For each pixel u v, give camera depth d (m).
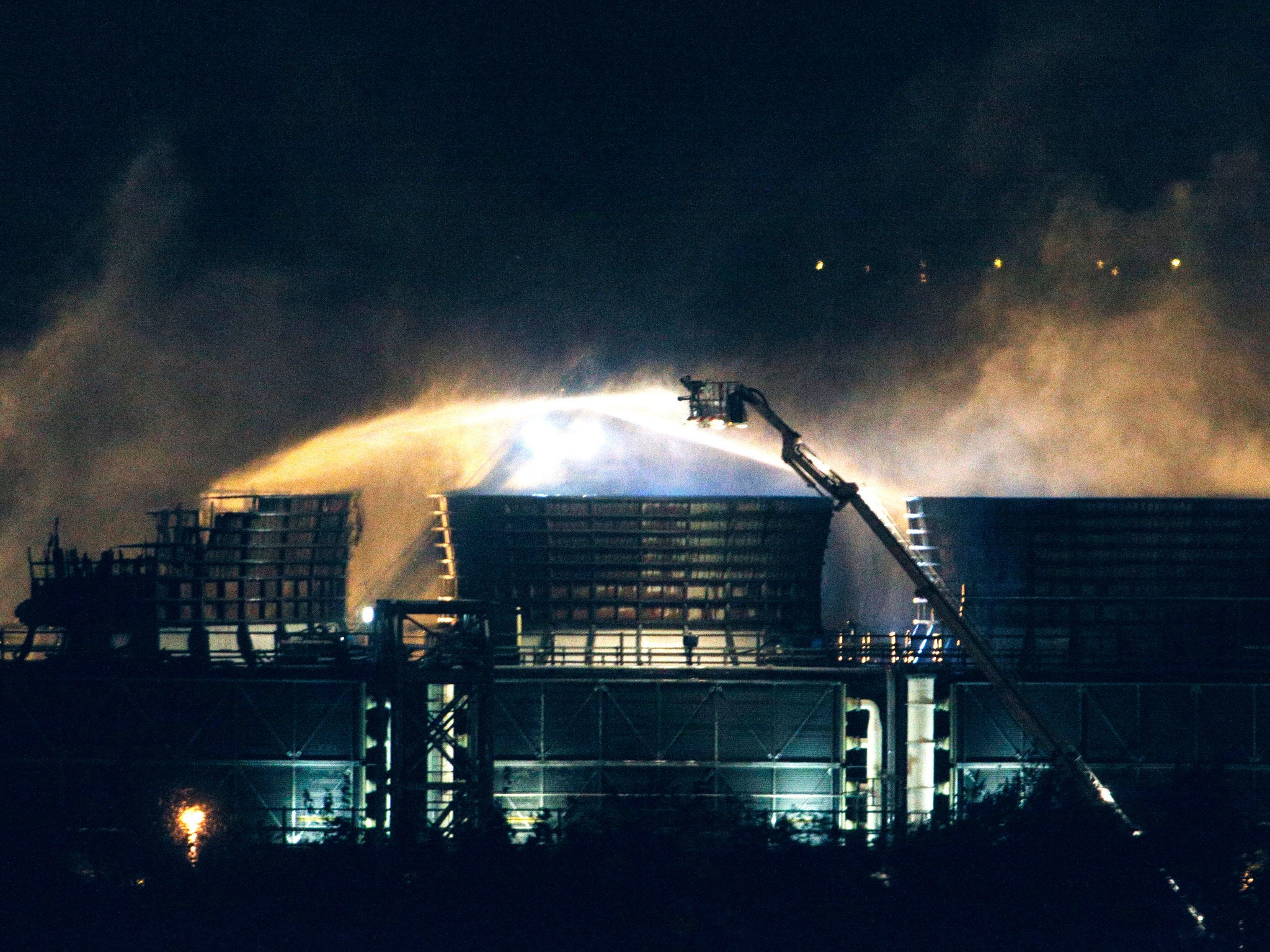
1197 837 153.12
